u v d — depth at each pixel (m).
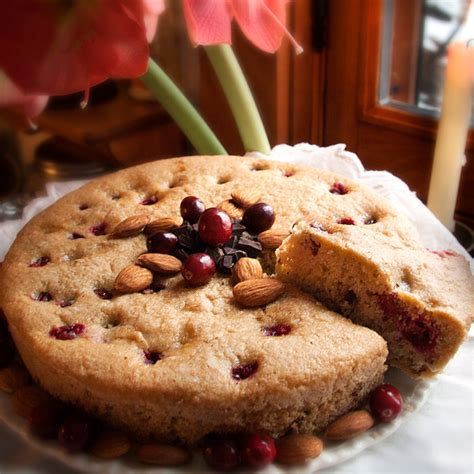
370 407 0.38
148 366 0.37
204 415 0.36
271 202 0.48
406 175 0.63
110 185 0.51
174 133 0.72
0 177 0.67
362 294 0.41
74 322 0.40
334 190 0.50
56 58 0.28
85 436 0.36
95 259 0.44
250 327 0.39
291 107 0.65
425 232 0.51
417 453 0.37
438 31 0.57
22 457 0.37
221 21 0.31
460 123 0.52
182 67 0.70
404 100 0.61
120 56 0.29
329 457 0.36
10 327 0.41
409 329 0.40
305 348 0.37
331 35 0.61
